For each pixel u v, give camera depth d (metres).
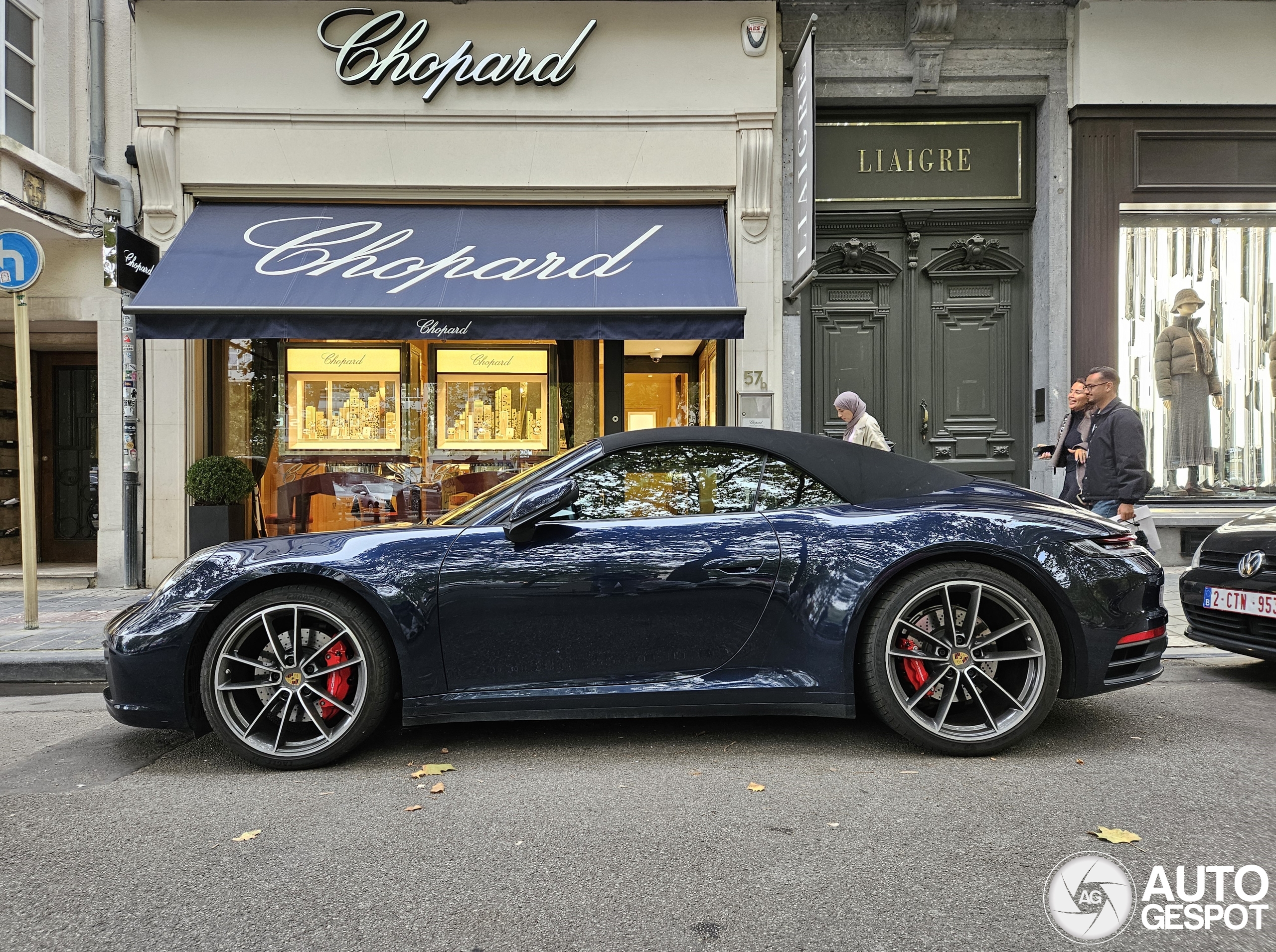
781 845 2.25
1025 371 7.94
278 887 2.05
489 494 3.28
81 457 8.70
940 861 2.14
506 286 6.53
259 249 6.84
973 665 2.93
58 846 2.31
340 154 7.27
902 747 3.09
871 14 7.62
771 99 7.43
